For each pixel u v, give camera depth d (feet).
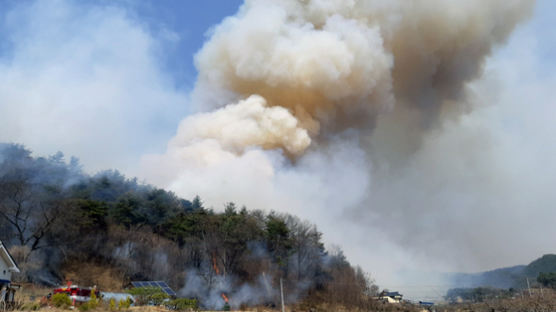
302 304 208.74
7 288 108.37
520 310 229.25
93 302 109.60
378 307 230.27
